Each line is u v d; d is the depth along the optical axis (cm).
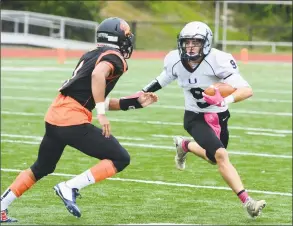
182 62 1545
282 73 5694
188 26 1521
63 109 1399
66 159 2209
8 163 2139
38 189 1820
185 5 11031
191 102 1588
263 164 2206
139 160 2220
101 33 1419
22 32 7950
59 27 8125
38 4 8462
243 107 3581
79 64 1414
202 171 2073
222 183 1933
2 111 3278
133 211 1633
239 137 2700
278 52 8700
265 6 10512
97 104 1364
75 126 1394
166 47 9269
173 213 1620
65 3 8494
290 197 1797
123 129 2831
